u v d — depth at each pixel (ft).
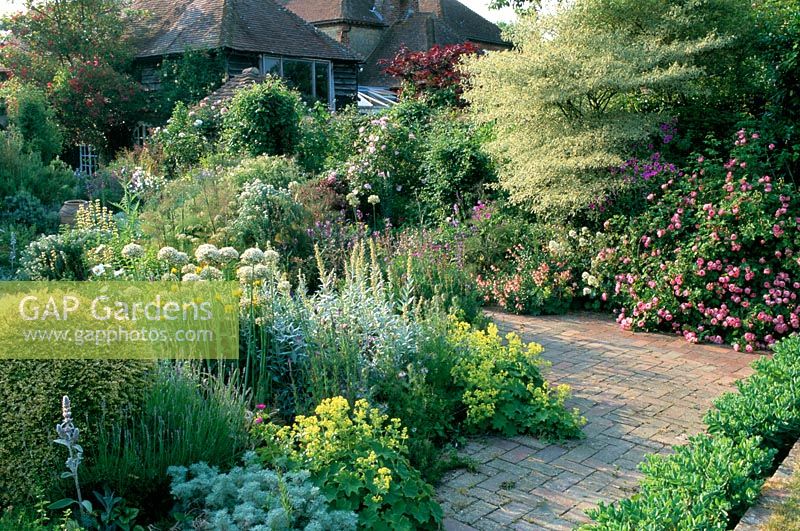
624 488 14.01
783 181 25.79
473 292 25.57
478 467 14.88
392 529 11.37
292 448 12.96
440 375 17.15
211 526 10.33
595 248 29.12
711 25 32.81
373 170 40.52
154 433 11.88
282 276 19.86
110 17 70.38
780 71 30.91
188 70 66.08
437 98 61.00
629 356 23.12
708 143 29.68
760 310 23.89
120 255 22.45
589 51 31.53
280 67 71.61
